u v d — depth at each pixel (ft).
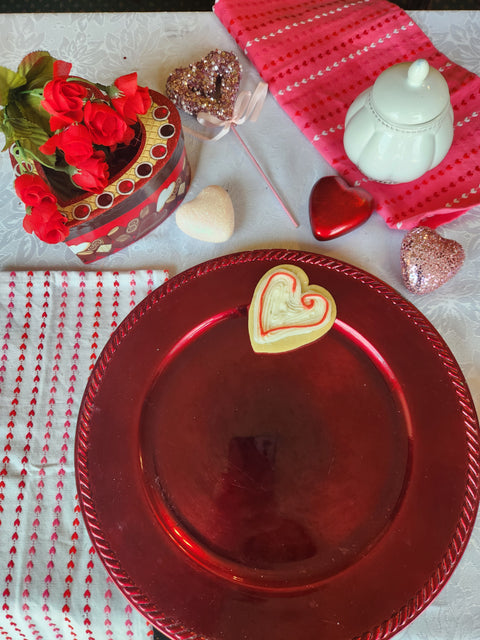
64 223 1.55
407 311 1.61
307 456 1.51
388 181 1.81
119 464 1.48
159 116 1.69
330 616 1.33
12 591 1.49
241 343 1.63
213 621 1.33
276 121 1.99
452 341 1.71
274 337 1.60
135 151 1.68
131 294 1.80
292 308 1.62
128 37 2.11
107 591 1.50
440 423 1.50
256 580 1.40
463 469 1.44
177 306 1.64
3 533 1.55
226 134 1.97
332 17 2.09
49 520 1.57
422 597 1.33
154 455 1.51
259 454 1.52
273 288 1.63
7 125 1.41
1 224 1.88
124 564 1.38
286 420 1.55
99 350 1.74
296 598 1.35
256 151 1.95
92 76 2.06
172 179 1.73
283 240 1.84
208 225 1.75
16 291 1.79
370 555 1.38
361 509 1.46
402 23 2.06
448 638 1.42
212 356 1.62
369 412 1.55
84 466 1.48
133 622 1.49
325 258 1.66
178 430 1.54
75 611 1.48
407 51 2.04
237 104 1.90
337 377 1.59
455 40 2.09
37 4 4.27
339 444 1.52
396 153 1.65
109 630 1.51
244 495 1.48
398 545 1.39
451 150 1.89
